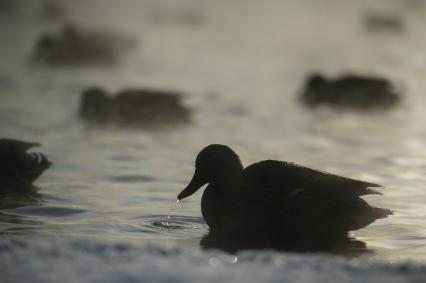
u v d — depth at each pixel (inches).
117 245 339.6
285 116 992.9
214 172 486.3
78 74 1411.2
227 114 990.4
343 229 451.8
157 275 294.2
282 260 325.4
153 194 547.8
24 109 970.7
